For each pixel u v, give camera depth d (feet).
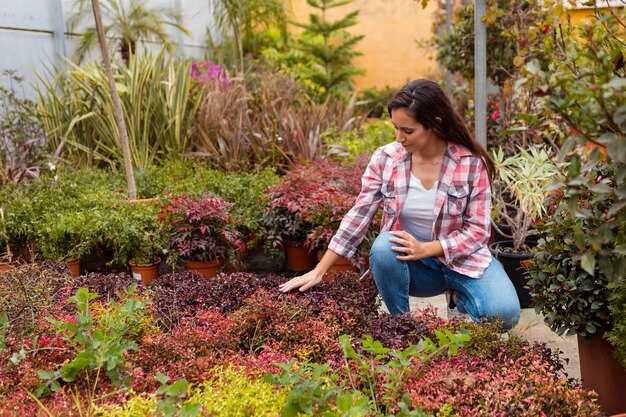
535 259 8.08
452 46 20.66
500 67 15.96
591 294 7.50
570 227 7.33
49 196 14.23
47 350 6.93
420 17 43.29
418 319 7.88
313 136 19.75
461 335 6.17
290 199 13.57
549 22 9.42
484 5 12.57
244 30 34.60
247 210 14.21
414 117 8.00
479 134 12.91
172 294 9.09
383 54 44.29
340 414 5.48
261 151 19.01
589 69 4.89
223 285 9.29
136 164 18.39
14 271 9.45
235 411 5.74
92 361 6.42
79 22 21.74
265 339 7.87
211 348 7.25
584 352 8.12
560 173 5.60
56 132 18.56
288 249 14.07
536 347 7.25
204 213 12.36
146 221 12.81
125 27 22.53
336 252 9.01
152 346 7.05
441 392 6.02
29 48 19.86
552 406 5.96
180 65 19.63
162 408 5.40
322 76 39.50
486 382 6.29
